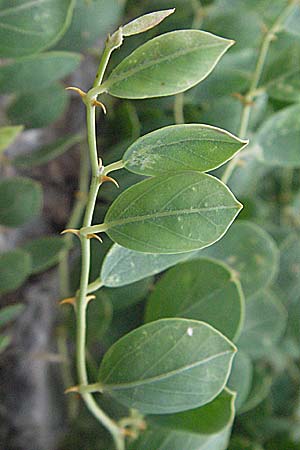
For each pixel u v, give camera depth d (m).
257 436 0.39
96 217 0.36
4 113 0.38
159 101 0.37
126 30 0.22
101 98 0.38
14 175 0.40
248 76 0.36
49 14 0.29
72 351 0.40
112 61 0.37
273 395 0.43
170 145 0.23
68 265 0.39
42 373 0.40
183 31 0.22
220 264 0.32
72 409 0.38
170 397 0.27
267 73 0.35
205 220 0.23
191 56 0.22
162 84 0.22
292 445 0.39
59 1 0.28
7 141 0.32
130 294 0.35
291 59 0.34
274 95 0.35
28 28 0.29
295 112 0.34
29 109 0.36
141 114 0.38
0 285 0.33
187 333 0.27
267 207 0.45
